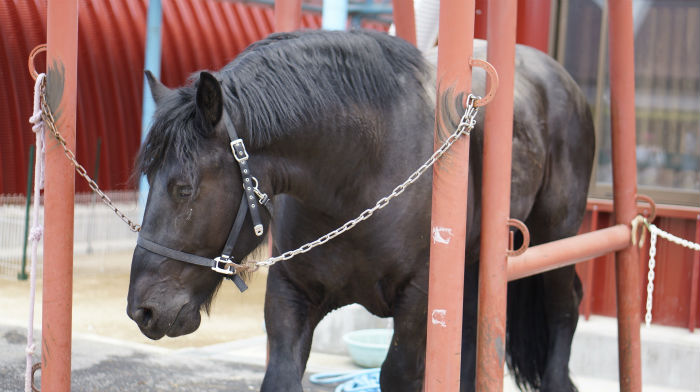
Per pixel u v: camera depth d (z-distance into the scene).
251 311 6.22
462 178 2.01
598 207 4.70
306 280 2.45
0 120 8.45
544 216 3.26
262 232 2.12
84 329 5.29
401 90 2.38
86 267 7.90
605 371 4.34
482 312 2.24
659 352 4.24
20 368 3.94
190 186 1.94
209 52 9.91
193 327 2.04
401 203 2.33
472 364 3.37
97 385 3.74
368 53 2.33
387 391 2.51
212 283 2.08
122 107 9.32
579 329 4.42
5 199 8.38
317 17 10.18
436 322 2.02
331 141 2.21
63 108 2.13
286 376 2.31
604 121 4.79
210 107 1.94
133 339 5.04
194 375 4.04
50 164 2.14
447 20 1.98
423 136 2.40
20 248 8.20
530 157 2.94
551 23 4.80
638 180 4.79
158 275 1.96
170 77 9.55
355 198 2.30
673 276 4.58
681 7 4.65
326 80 2.22
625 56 3.04
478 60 1.97
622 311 3.07
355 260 2.38
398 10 3.32
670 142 4.71
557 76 3.35
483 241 2.23
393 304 2.47
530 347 3.51
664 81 4.72
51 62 2.12
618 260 3.07
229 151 2.02
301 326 2.46
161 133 1.97
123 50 9.34
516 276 2.31
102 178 9.14
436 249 2.01
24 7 8.57
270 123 2.10
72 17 2.12
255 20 10.58
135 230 2.16
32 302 2.24
